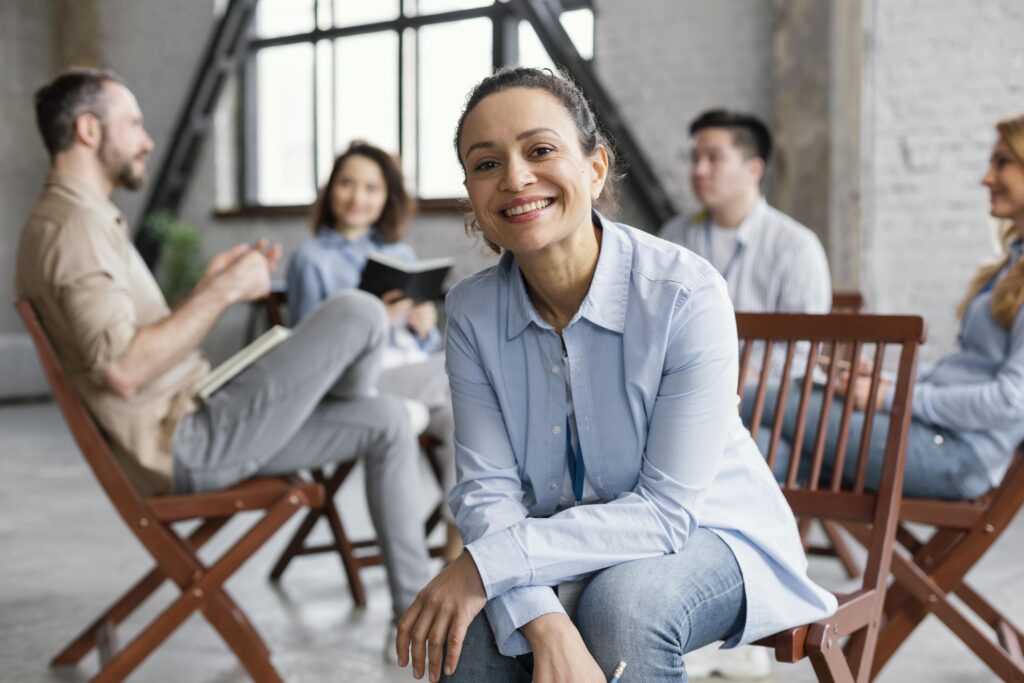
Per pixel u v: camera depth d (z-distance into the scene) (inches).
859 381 88.0
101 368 88.5
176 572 87.2
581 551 53.2
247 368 96.0
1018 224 96.7
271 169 317.4
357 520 161.2
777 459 89.1
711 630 54.6
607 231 57.2
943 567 82.4
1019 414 82.6
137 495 86.9
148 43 335.0
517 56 266.1
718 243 135.0
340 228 150.4
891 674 95.2
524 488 60.6
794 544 59.8
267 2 313.3
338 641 105.0
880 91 205.2
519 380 58.4
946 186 200.2
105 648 92.7
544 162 53.3
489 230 55.0
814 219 211.6
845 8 205.3
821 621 57.2
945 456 84.3
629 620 50.6
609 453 57.3
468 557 53.4
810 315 79.0
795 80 212.8
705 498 55.8
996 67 194.9
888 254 206.1
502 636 52.4
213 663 99.9
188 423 92.7
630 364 55.5
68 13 354.3
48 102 96.1
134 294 98.2
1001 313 86.7
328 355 93.5
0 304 347.6
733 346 55.8
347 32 294.7
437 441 126.3
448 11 274.8
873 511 74.0
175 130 323.3
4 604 118.5
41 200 94.7
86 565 135.6
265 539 88.0
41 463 213.5
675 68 239.0
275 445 93.6
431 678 53.1
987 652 79.7
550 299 57.7
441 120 279.1
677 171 240.5
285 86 311.4
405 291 125.7
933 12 199.6
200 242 324.8
